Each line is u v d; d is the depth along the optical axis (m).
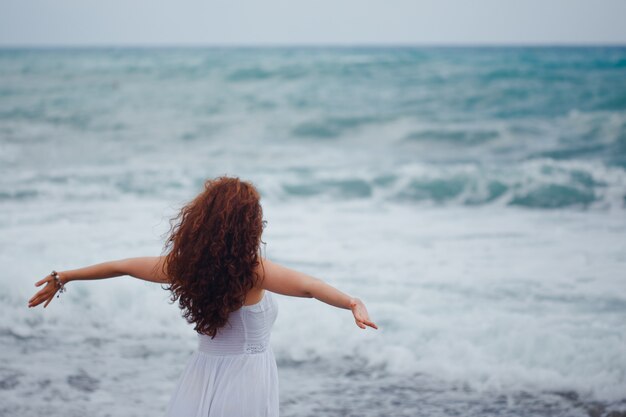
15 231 8.81
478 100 26.14
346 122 21.47
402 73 32.53
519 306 6.20
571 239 8.88
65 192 11.80
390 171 13.68
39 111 24.42
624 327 5.61
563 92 26.89
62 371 5.11
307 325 5.71
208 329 2.70
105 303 6.23
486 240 8.85
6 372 5.08
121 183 12.73
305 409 4.58
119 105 25.92
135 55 57.47
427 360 5.20
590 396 4.68
